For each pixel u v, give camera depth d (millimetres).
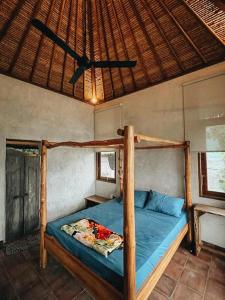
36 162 4094
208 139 3271
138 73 4223
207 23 2836
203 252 3133
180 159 3654
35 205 4043
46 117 4266
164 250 2312
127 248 1592
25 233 3842
